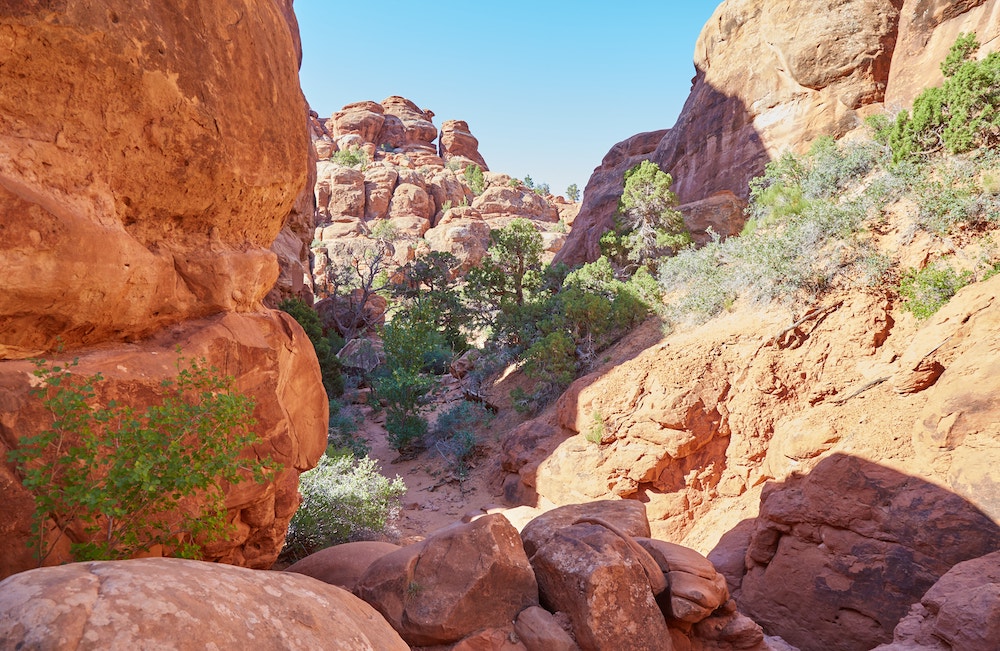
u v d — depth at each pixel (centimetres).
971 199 1459
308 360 711
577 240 3878
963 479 960
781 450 1382
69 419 373
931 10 2389
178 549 438
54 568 255
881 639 963
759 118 2945
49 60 397
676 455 1631
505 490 1967
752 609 1159
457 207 7688
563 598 546
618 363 1992
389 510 1353
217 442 421
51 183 409
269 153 593
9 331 400
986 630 670
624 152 4184
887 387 1311
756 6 3038
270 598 300
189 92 491
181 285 538
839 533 1066
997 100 1584
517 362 2728
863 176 1989
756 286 1817
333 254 6419
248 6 563
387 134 9744
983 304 1153
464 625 514
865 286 1571
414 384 2436
